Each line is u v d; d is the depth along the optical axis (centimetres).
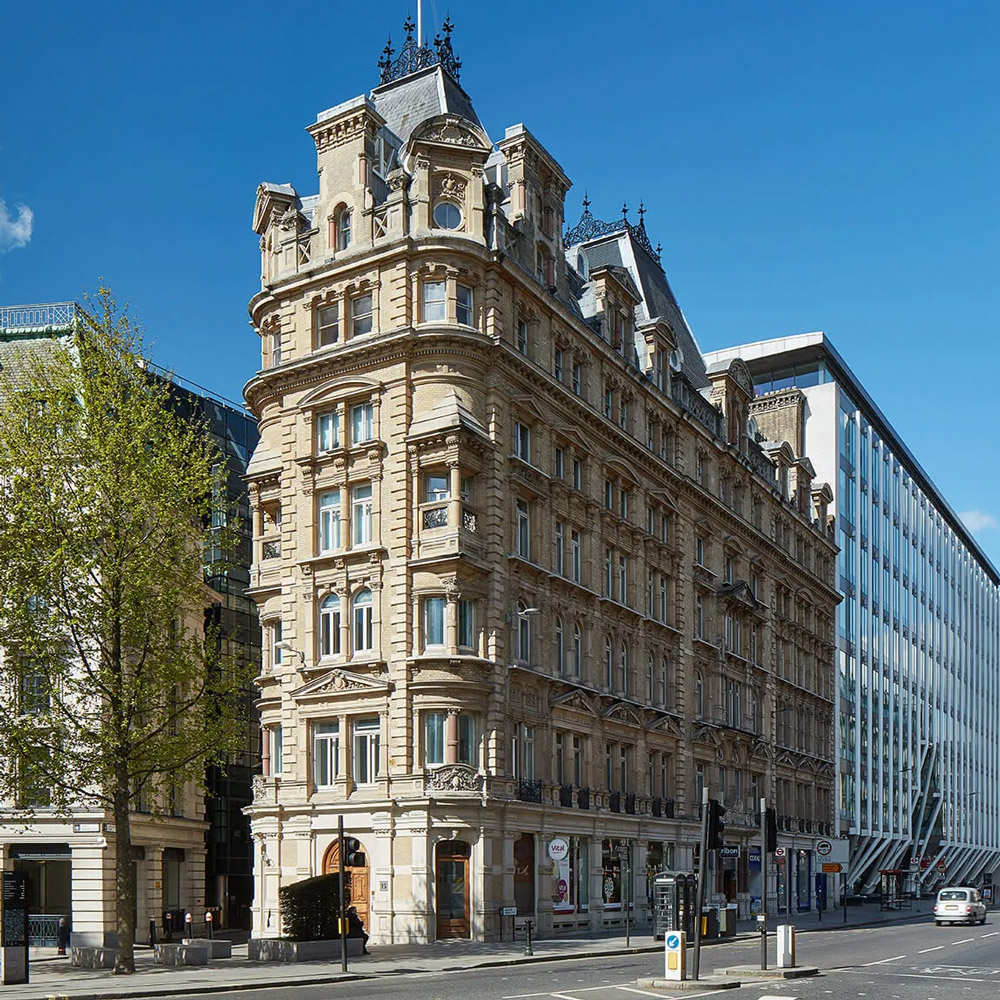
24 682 3781
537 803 4453
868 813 9706
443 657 4156
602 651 5206
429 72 5372
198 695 3547
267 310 4906
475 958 3469
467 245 4478
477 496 4409
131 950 3203
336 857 4253
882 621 10700
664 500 5906
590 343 5262
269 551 4806
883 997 2420
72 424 3434
